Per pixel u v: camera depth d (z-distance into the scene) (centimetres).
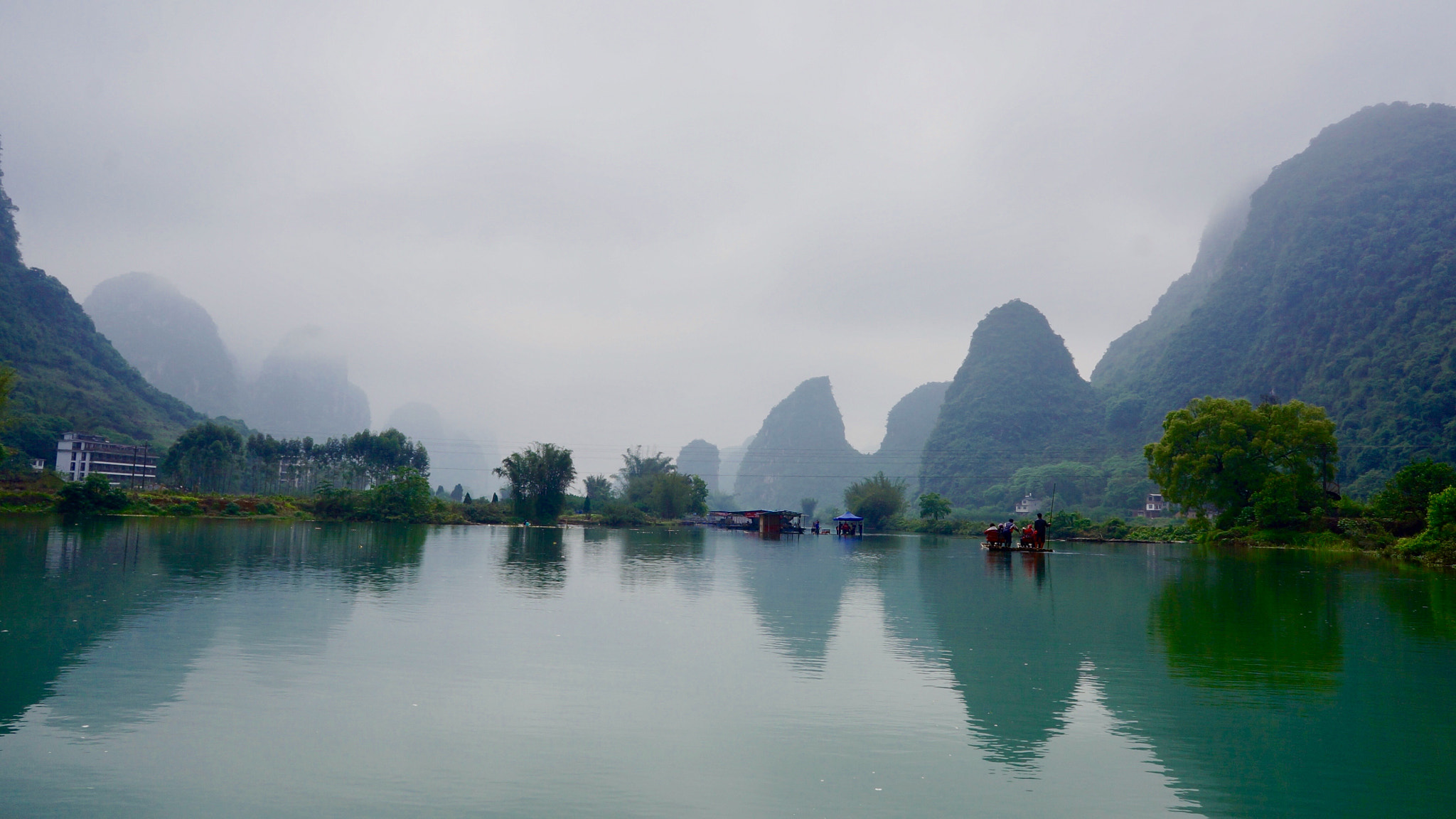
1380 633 1719
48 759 808
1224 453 6238
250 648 1315
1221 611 2061
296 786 756
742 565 3434
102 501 5859
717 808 727
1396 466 12569
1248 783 820
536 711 1016
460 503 8638
